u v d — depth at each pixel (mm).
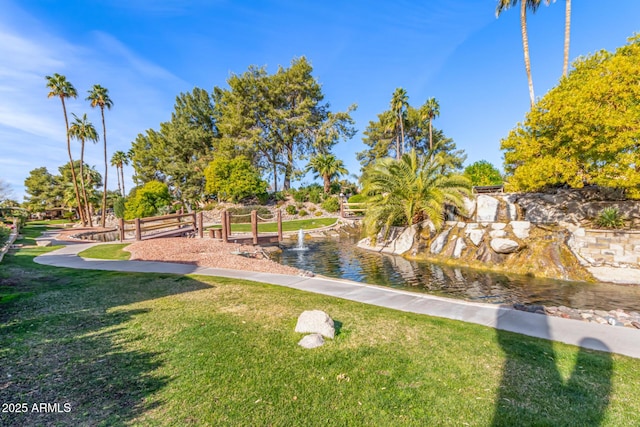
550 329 4836
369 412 2725
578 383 3236
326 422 2584
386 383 3197
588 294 8430
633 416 2695
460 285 9492
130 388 3031
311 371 3416
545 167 11672
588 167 11398
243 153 39812
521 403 2879
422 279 10297
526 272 10797
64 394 2900
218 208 36781
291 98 42344
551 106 11805
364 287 7594
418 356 3828
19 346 3959
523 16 20109
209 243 14453
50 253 12852
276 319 5082
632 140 9875
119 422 2527
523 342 4305
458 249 13078
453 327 4875
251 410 2721
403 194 15906
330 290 7273
